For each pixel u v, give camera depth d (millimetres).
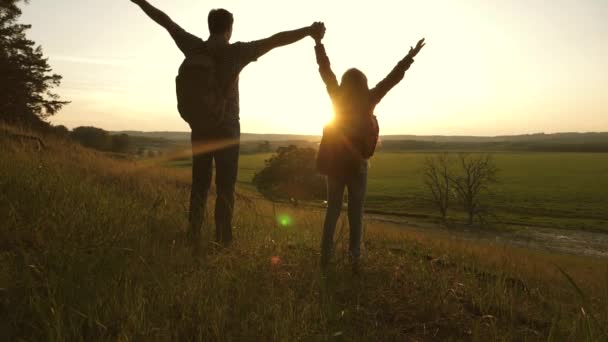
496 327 2816
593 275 12102
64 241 3205
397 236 7566
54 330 2111
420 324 2869
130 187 7270
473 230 56969
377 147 4137
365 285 3434
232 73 3822
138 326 2227
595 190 97625
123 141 95500
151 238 3830
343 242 4645
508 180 116312
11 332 2096
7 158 6039
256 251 3791
